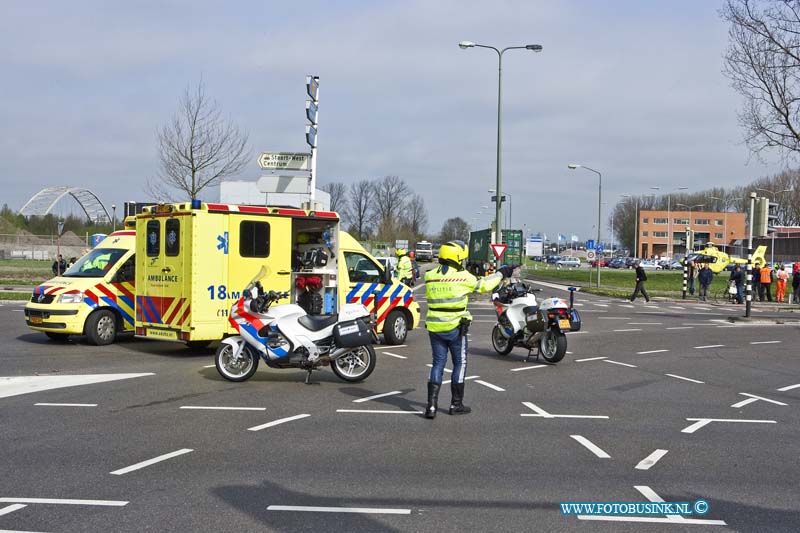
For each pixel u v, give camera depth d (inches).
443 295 294.8
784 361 471.8
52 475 209.9
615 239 4963.1
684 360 472.7
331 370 411.8
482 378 393.7
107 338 514.3
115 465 220.4
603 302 1114.1
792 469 224.2
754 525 175.8
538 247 2491.4
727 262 2064.5
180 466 219.9
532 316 453.4
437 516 178.5
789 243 3225.9
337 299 494.3
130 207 971.9
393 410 305.6
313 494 194.5
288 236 468.1
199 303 428.8
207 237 431.8
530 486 203.9
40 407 303.7
